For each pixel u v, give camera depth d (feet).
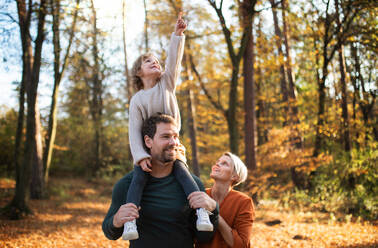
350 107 51.11
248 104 36.14
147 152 7.02
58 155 78.69
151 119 6.85
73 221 31.48
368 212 35.04
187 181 6.70
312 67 53.31
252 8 34.55
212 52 43.86
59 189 51.65
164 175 6.93
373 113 52.03
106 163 81.92
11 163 65.05
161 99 7.43
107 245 23.40
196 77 44.70
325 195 40.50
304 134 44.88
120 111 85.92
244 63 36.52
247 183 34.91
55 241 24.08
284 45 48.80
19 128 33.42
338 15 40.32
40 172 44.93
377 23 39.68
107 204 44.37
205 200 6.33
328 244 22.88
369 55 44.29
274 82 60.03
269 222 29.35
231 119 35.78
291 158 38.17
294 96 48.24
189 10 40.34
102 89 73.67
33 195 43.88
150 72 7.63
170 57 7.49
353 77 45.65
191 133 48.55
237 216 8.75
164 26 43.09
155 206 6.60
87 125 80.28
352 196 38.60
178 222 6.66
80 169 81.30
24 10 30.19
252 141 35.68
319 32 42.75
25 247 22.24
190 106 48.42
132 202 6.21
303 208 37.42
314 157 41.68
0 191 45.42
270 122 54.44
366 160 40.91
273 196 42.52
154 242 6.57
